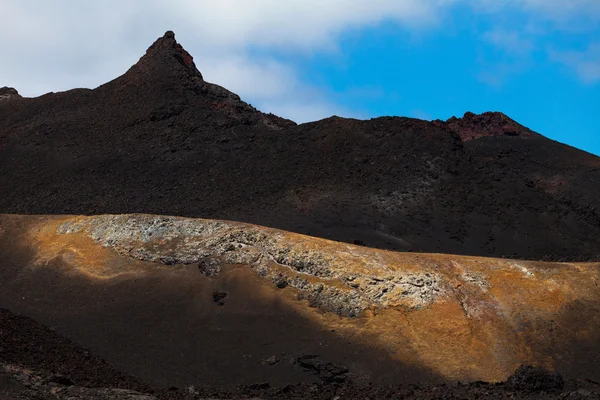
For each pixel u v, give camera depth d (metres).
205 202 141.38
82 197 145.38
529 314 73.38
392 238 126.38
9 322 69.12
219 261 81.50
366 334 71.62
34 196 148.00
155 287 79.31
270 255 81.06
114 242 86.12
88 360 66.00
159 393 60.31
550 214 141.88
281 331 72.75
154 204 141.25
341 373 66.88
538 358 69.31
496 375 67.12
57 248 87.19
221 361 69.25
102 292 79.25
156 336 72.62
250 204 138.50
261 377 67.19
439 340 70.75
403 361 68.56
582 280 77.19
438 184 146.00
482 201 142.88
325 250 80.62
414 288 75.56
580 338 71.38
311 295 76.50
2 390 49.06
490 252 127.00
